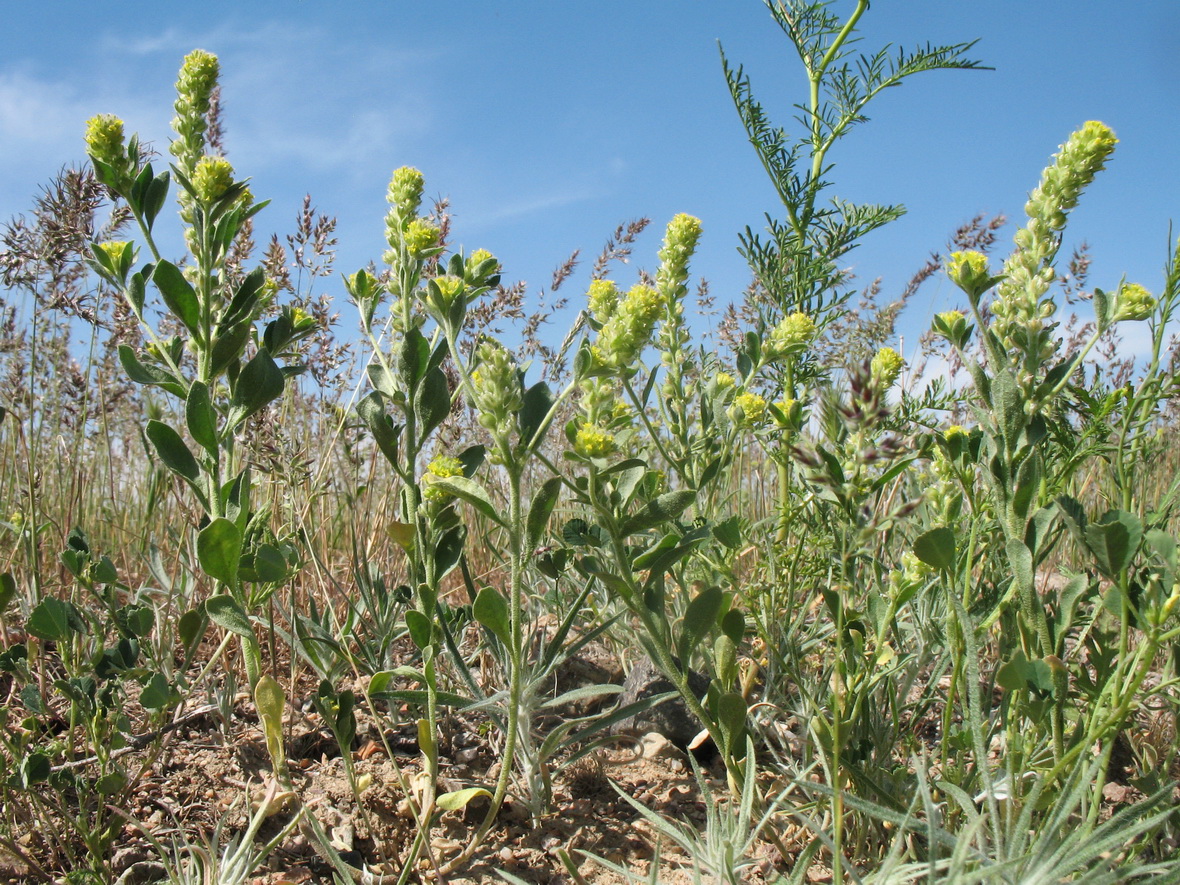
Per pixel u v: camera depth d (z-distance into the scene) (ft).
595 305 7.00
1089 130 5.44
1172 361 7.15
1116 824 4.21
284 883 5.69
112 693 6.36
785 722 7.80
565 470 11.56
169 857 5.95
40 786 6.48
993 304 5.79
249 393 6.31
